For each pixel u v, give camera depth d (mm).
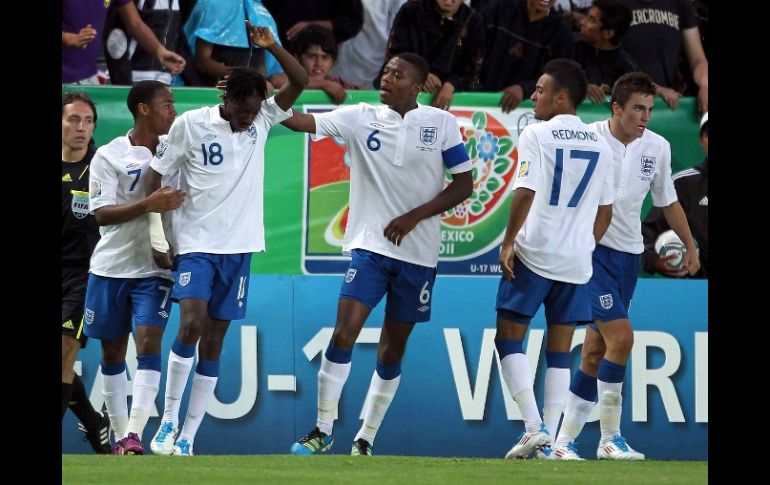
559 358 26344
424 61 26797
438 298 30625
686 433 30766
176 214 26031
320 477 19484
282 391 30047
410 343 30406
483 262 31047
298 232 30672
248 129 26000
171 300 26859
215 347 26156
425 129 26500
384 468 21328
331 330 30297
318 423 26719
